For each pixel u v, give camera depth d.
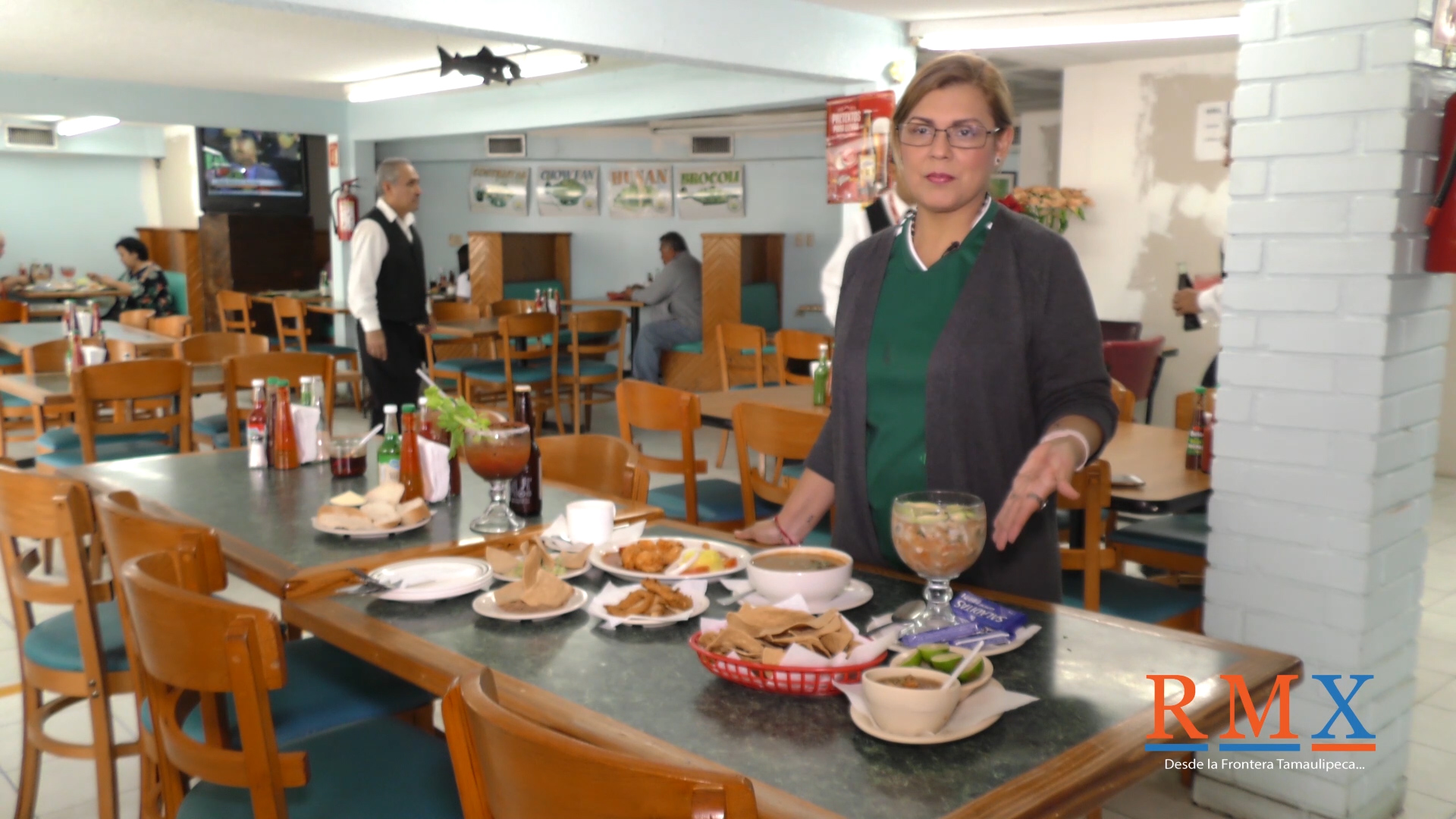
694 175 11.48
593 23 4.66
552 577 1.55
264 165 10.70
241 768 1.47
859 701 1.17
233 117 8.61
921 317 1.68
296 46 6.49
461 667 1.34
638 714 1.20
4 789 2.68
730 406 3.82
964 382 1.64
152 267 10.40
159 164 12.92
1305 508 2.47
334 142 9.38
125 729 3.03
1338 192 2.36
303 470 2.70
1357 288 2.35
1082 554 2.54
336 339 9.54
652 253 11.66
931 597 1.47
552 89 7.98
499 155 11.49
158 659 1.47
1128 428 3.62
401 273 5.57
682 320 8.82
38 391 4.28
